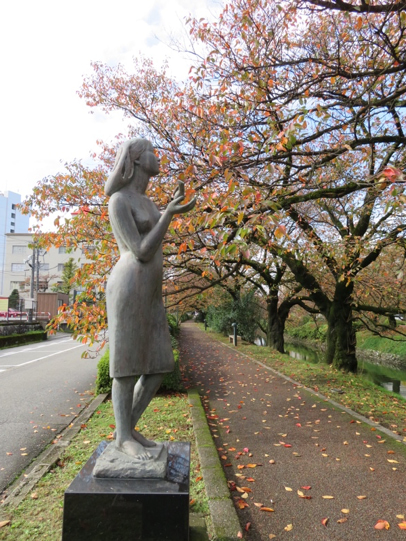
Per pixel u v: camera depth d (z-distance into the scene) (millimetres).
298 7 5734
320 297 12305
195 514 3287
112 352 2520
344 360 11656
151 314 2641
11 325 23141
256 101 5996
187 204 2570
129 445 2525
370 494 3922
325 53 6750
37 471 4305
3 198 67062
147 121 8844
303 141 5664
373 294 13031
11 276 49750
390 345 20484
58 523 3225
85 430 5723
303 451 5117
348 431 5926
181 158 7555
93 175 7887
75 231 6910
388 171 3496
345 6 5332
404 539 3168
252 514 3541
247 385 9602
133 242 2547
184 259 7746
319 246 10016
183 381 10102
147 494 2221
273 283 16016
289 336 30594
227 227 5176
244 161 6008
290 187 6840
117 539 2199
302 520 3441
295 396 8297
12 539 2998
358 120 5684
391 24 6582
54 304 36781
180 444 3082
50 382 10109
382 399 8125
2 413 7047
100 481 2357
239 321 21469
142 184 2822
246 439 5633
